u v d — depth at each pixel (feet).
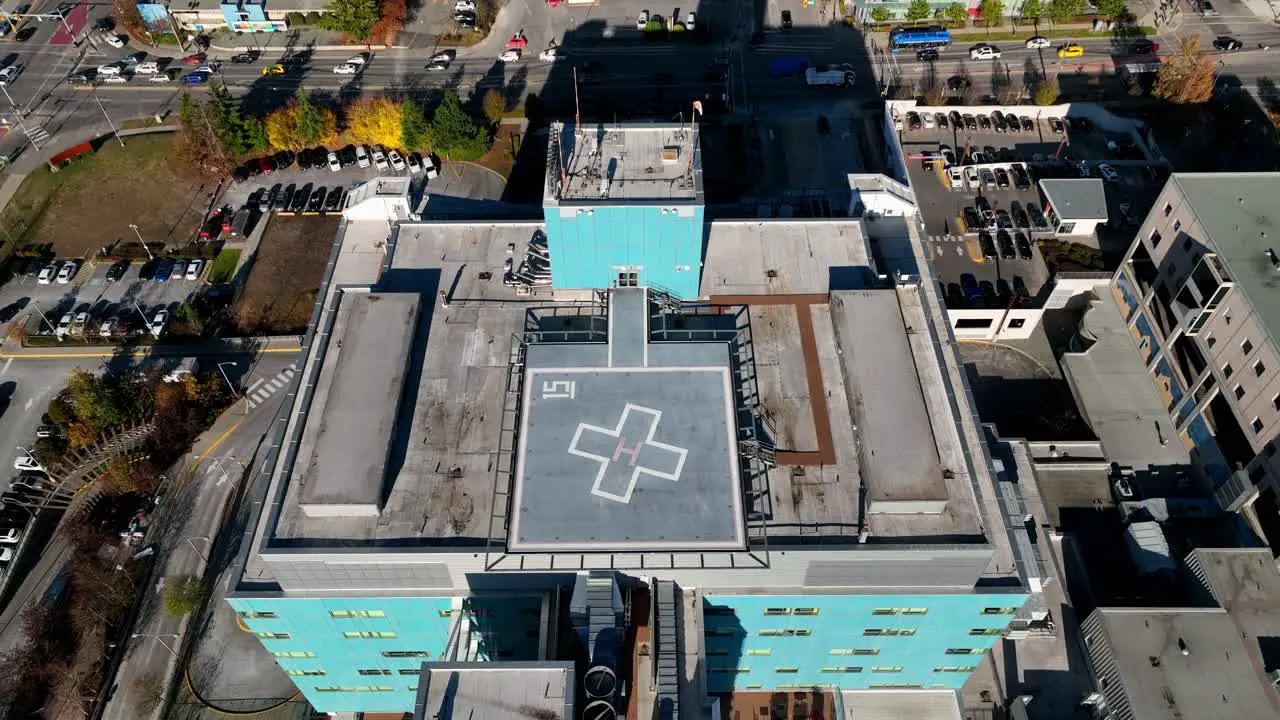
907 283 220.02
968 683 228.02
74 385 290.35
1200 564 234.58
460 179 377.71
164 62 438.81
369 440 185.98
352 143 392.47
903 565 173.37
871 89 413.39
